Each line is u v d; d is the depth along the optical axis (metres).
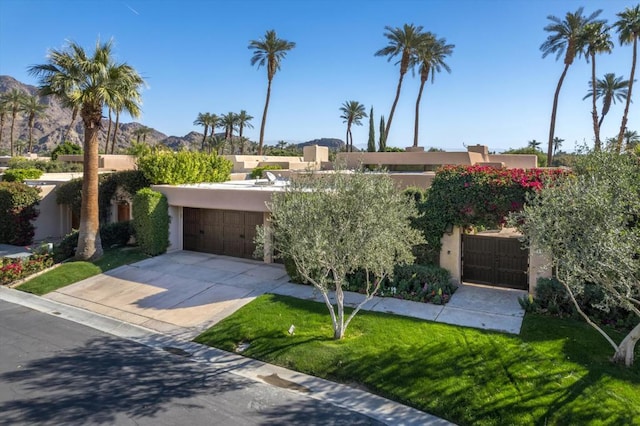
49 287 14.42
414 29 40.31
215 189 17.27
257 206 16.34
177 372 8.69
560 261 7.16
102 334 10.79
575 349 8.72
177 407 7.34
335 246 9.01
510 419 6.73
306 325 10.53
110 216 22.03
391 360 8.59
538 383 7.57
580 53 37.72
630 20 35.62
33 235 22.55
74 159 48.94
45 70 15.82
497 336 9.48
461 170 13.16
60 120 181.12
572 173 11.34
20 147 92.50
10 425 6.75
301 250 8.95
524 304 11.11
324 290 9.55
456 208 12.96
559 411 6.80
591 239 6.63
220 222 18.34
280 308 11.70
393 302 11.99
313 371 8.55
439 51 43.00
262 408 7.32
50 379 8.34
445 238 13.41
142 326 11.23
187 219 19.25
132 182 20.66
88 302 13.12
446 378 7.88
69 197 22.77
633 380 7.53
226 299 12.78
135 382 8.24
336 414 7.14
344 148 65.81
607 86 46.41
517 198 12.06
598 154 10.42
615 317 9.95
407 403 7.38
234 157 40.75
